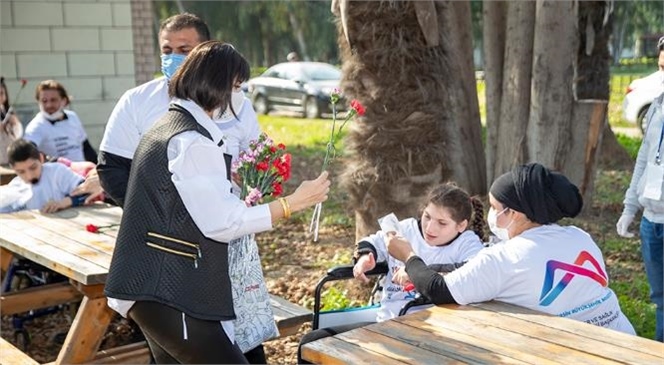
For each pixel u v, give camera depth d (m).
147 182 2.54
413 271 2.96
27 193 5.20
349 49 5.14
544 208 2.81
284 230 7.57
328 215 8.12
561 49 6.34
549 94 6.41
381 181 5.05
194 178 2.50
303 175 10.94
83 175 5.71
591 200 7.23
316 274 5.98
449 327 2.63
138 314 2.63
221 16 33.88
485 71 6.95
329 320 3.45
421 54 5.07
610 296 2.91
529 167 2.88
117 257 2.60
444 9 5.44
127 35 10.66
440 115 5.16
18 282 5.27
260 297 3.04
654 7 31.89
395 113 5.02
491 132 6.92
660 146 3.89
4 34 9.76
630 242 6.54
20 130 7.07
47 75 10.12
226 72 2.58
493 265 2.80
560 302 2.79
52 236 4.27
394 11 4.96
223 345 2.63
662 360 2.32
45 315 5.30
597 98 7.22
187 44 3.25
